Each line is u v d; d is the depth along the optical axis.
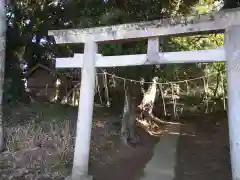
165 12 10.58
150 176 7.27
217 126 12.15
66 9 12.73
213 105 15.18
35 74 16.95
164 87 14.23
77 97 15.82
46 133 9.14
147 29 6.14
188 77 13.14
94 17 9.81
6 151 8.11
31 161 7.54
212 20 5.55
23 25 14.69
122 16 9.17
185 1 10.93
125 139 9.63
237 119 5.20
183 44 11.38
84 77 6.71
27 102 14.16
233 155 5.21
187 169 7.66
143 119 12.23
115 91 12.16
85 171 6.50
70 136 8.90
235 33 5.33
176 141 10.38
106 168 7.73
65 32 6.92
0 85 8.22
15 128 9.12
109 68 10.12
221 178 6.90
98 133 10.09
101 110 12.80
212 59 5.66
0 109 8.34
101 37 6.62
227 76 5.45
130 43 9.12
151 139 10.64
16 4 13.57
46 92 16.69
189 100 15.55
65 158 7.79
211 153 8.80
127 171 7.57
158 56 6.10
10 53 14.20
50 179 6.62
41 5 14.12
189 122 13.34
